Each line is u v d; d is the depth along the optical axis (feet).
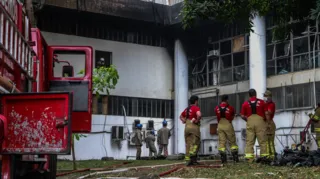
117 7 79.71
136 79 87.20
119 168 42.55
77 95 30.22
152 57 89.35
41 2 67.05
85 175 34.71
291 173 27.86
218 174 29.40
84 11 76.54
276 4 36.83
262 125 36.63
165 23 84.84
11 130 17.81
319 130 46.29
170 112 90.38
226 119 39.24
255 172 29.40
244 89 80.48
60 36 80.18
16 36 19.51
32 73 23.09
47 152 17.53
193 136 37.35
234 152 39.27
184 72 89.04
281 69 75.36
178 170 33.06
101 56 84.07
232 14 36.55
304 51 72.49
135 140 73.31
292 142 71.41
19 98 17.89
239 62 82.28
